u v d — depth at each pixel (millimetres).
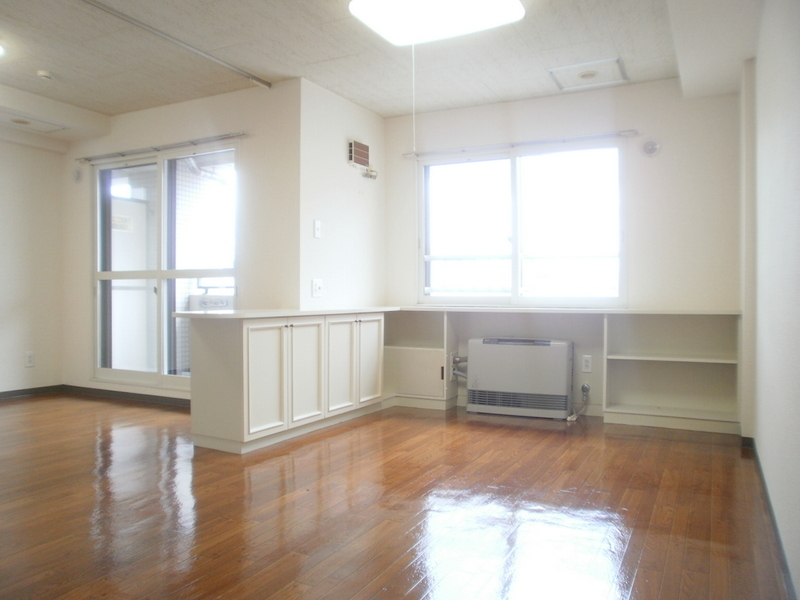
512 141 4684
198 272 4691
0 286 5113
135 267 5137
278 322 3531
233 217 4523
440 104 4770
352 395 4219
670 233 4176
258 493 2680
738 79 3719
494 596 1762
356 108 4750
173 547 2102
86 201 5367
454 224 4969
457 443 3600
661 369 4258
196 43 3600
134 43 3613
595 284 4457
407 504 2537
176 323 4891
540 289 4645
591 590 1799
